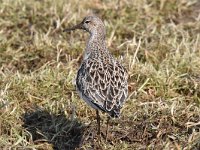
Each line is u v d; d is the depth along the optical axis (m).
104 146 11.97
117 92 11.42
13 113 12.79
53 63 14.77
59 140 12.41
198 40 15.64
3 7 16.52
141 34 16.02
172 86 13.97
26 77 13.88
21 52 15.20
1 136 12.23
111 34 15.71
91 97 11.41
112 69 11.72
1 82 13.78
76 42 15.48
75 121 12.72
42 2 17.05
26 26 16.34
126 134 12.39
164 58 15.09
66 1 17.03
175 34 16.06
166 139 12.20
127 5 17.08
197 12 17.58
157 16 16.97
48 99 13.40
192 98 13.68
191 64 14.51
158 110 12.92
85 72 11.72
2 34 15.78
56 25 16.28
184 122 12.66
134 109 13.13
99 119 12.12
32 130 12.66
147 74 14.11
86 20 13.01
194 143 11.83
